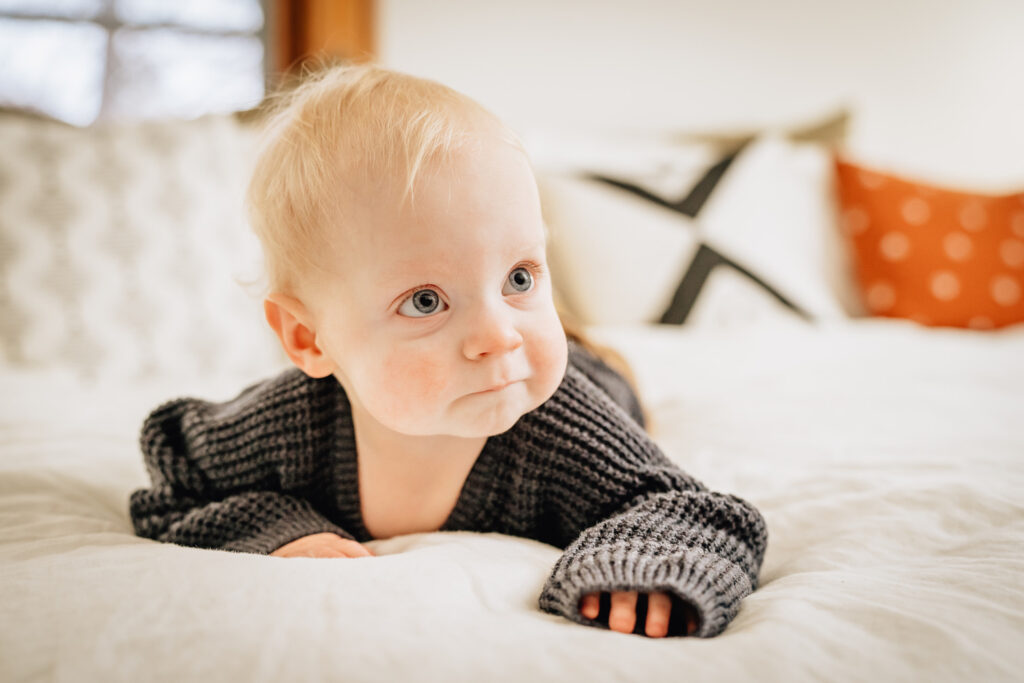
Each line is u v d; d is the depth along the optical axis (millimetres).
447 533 619
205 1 2104
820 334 1474
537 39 2197
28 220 1385
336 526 626
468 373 501
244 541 613
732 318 1589
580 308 1622
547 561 559
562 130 1947
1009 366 1211
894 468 736
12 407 1004
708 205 1681
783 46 2316
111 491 767
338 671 383
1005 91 2375
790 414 967
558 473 606
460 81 2156
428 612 441
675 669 385
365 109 539
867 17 2342
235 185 1517
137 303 1419
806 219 1762
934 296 1711
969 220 1744
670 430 976
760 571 612
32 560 534
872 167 1864
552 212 1663
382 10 2102
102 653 399
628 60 2252
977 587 479
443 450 616
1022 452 770
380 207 499
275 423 649
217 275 1470
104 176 1445
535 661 391
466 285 495
